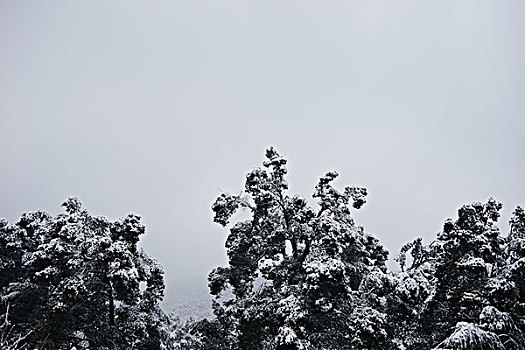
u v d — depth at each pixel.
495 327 16.48
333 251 21.14
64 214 22.48
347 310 20.70
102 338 20.61
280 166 23.70
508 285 18.09
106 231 22.52
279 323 19.62
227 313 23.11
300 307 19.17
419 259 24.86
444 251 20.95
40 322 19.72
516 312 18.16
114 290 21.16
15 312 20.86
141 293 22.28
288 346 18.11
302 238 22.67
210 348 24.02
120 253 20.45
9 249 23.44
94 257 20.77
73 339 20.61
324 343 20.08
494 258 20.55
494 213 22.02
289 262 22.81
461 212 20.67
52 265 20.70
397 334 21.88
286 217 23.27
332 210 22.47
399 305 21.58
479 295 18.38
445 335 19.12
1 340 15.09
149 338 21.94
